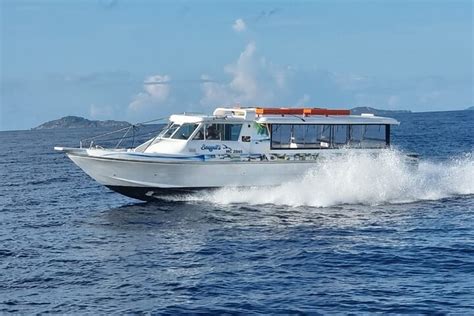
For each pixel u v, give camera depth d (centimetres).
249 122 2747
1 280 1689
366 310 1415
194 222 2391
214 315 1401
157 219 2455
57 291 1588
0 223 2527
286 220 2412
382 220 2403
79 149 2598
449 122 12550
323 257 1858
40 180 4122
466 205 2703
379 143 2966
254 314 1402
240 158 2694
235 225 2333
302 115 2889
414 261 1797
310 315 1391
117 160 2564
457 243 1992
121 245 2064
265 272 1719
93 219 2539
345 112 2980
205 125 2681
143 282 1648
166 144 2719
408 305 1438
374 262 1795
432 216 2470
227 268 1766
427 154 5156
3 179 4250
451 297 1484
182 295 1538
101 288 1606
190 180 2661
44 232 2317
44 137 13550
